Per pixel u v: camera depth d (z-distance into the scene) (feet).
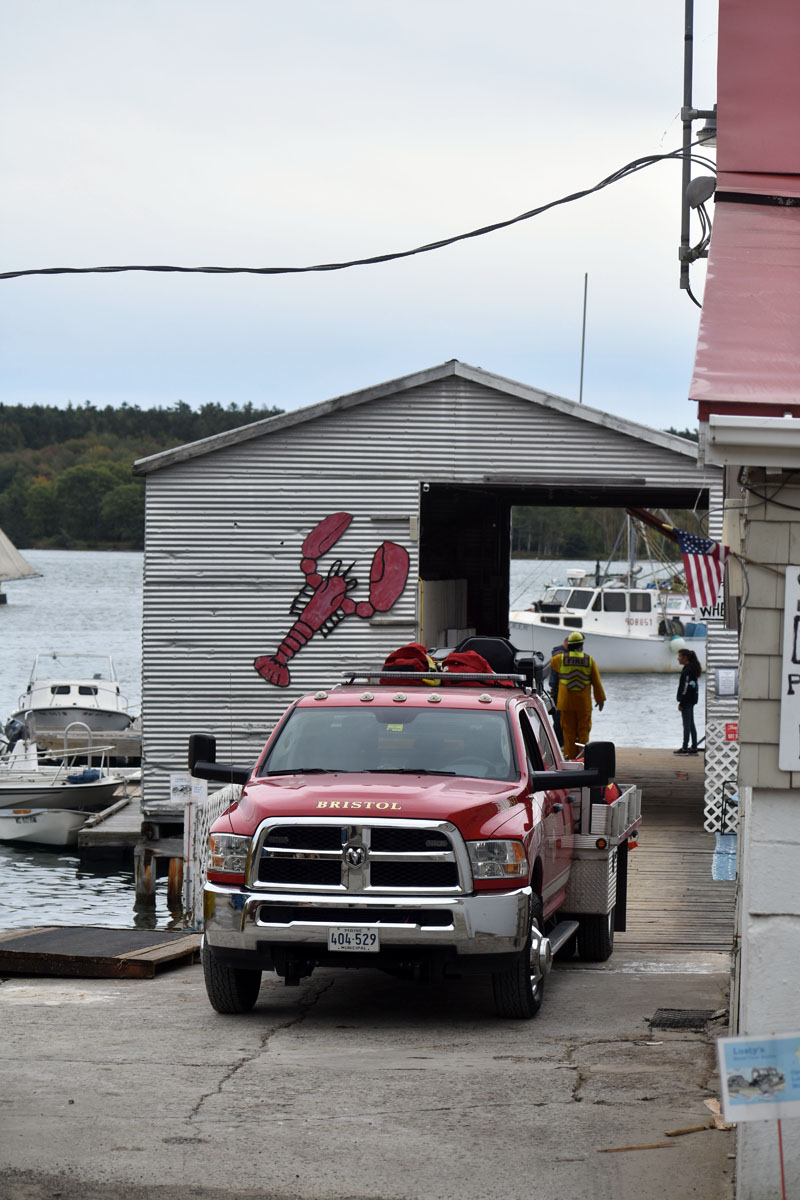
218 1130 33.22
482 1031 44.91
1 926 93.30
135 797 138.00
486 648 87.40
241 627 104.68
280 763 50.14
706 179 61.00
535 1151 31.65
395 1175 30.17
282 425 103.71
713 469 101.91
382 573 103.91
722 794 99.66
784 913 26.76
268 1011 48.32
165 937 61.41
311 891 44.37
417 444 103.55
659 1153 31.40
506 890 44.45
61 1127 33.32
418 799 45.03
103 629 467.11
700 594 41.55
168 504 104.53
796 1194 26.00
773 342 28.68
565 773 49.29
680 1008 48.93
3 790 131.13
